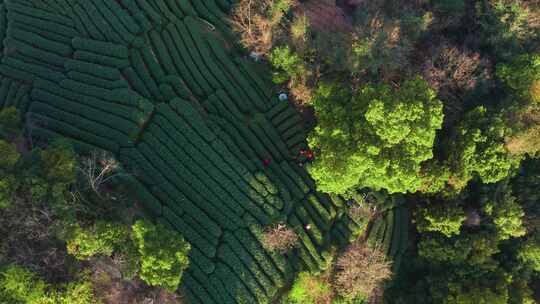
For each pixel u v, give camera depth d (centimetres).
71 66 4294
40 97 4203
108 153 4034
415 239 4938
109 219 3766
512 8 4650
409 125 3653
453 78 4609
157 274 3300
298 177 4569
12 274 3075
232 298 4122
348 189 4525
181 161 4266
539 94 4481
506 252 4653
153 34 4528
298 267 4369
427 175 4362
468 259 4419
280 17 4588
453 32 5191
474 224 4412
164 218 4094
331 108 4072
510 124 4328
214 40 4678
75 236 3281
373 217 4803
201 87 4569
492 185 4500
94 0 4472
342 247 4572
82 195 3681
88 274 3475
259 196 4344
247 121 4641
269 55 4531
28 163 3556
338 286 4341
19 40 4353
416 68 4622
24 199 3309
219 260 4194
